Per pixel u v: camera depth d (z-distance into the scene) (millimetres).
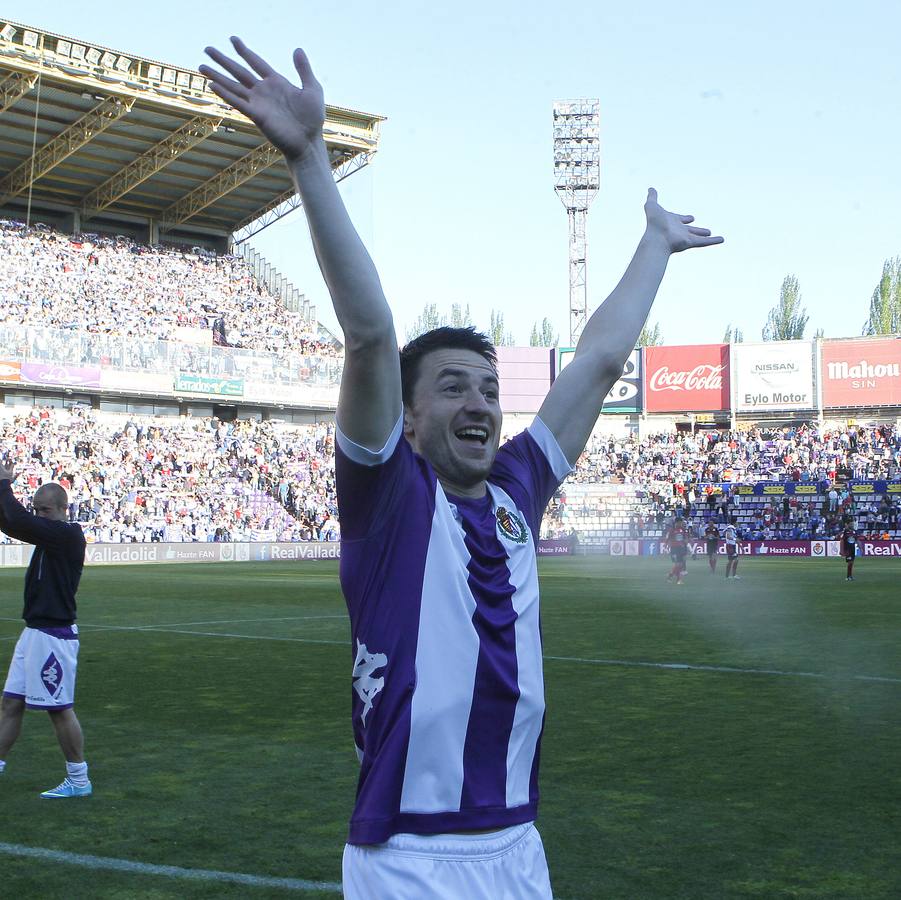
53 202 56250
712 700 10477
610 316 3041
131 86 45594
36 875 5395
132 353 48812
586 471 60094
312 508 51250
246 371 52531
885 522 52000
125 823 6316
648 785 7156
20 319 48031
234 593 25672
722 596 24938
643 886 5211
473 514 2471
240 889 5184
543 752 8141
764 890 5160
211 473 50031
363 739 2352
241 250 62719
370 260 2246
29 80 43469
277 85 2213
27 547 40281
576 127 67750
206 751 8273
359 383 2240
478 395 2518
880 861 5590
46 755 8188
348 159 55062
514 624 2410
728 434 62125
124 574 34250
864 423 61938
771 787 7086
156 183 55594
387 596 2320
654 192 3309
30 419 47156
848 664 13055
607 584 29766
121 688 11352
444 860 2225
